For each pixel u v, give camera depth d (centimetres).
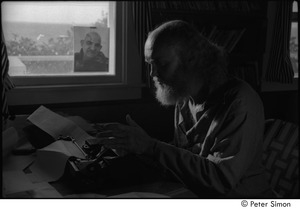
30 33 207
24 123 154
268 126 160
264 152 153
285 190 141
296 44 271
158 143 106
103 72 227
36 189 93
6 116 158
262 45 259
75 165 101
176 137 140
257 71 257
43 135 138
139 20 218
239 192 112
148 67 225
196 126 126
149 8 218
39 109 145
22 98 203
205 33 238
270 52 263
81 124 157
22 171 105
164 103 129
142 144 105
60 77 213
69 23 215
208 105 123
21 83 204
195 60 118
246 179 115
